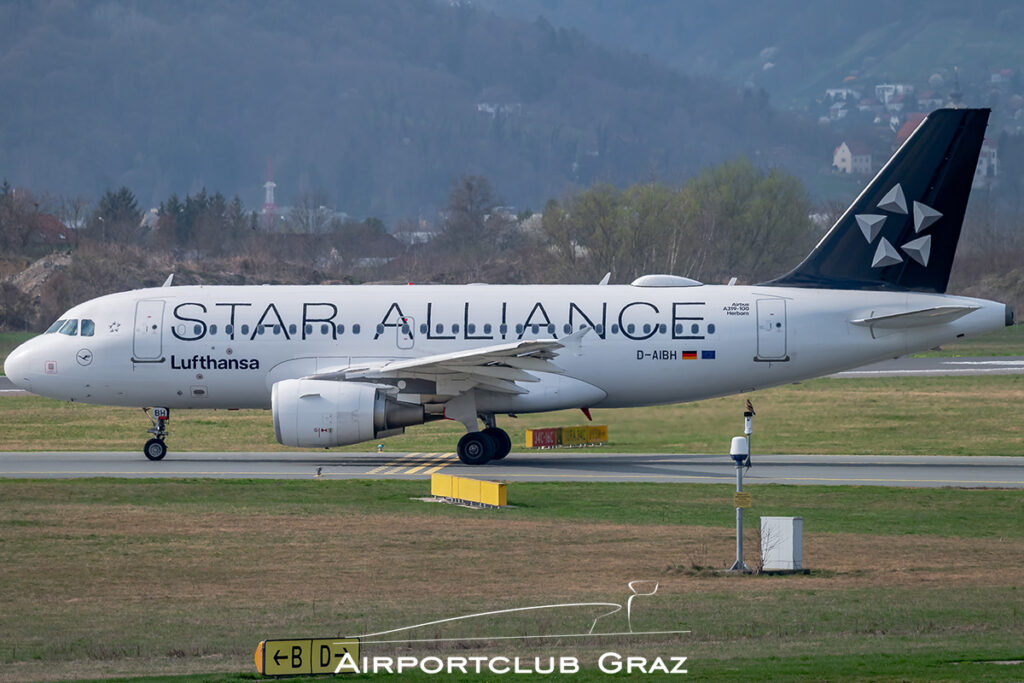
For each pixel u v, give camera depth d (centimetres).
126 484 13888
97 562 9844
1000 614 8044
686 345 16000
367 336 16225
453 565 9738
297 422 15300
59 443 19300
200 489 13588
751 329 15975
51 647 7362
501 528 11319
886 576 9369
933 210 16050
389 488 13738
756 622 7850
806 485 14125
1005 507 12675
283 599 8631
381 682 6600
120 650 7275
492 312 16212
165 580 9244
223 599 8631
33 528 11250
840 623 7831
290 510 12281
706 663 6838
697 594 8731
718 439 19388
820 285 16300
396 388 15625
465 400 15938
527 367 14975
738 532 9600
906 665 6675
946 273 16150
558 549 10369
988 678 6384
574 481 14388
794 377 16150
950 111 15912
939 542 10788
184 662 7031
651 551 10300
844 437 19575
